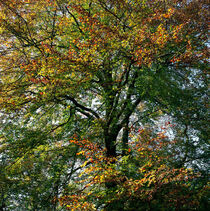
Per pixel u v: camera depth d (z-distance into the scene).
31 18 12.48
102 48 9.59
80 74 10.75
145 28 9.34
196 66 11.08
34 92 12.24
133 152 9.71
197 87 12.38
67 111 13.87
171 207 6.23
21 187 11.45
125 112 12.21
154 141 8.63
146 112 12.44
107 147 11.88
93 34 9.30
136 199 6.48
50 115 13.43
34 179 11.91
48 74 9.91
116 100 12.48
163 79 10.78
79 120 12.65
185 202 5.89
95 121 11.70
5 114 12.16
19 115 11.91
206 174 9.48
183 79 11.98
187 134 12.02
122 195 6.60
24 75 12.38
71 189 10.98
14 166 11.13
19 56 12.29
